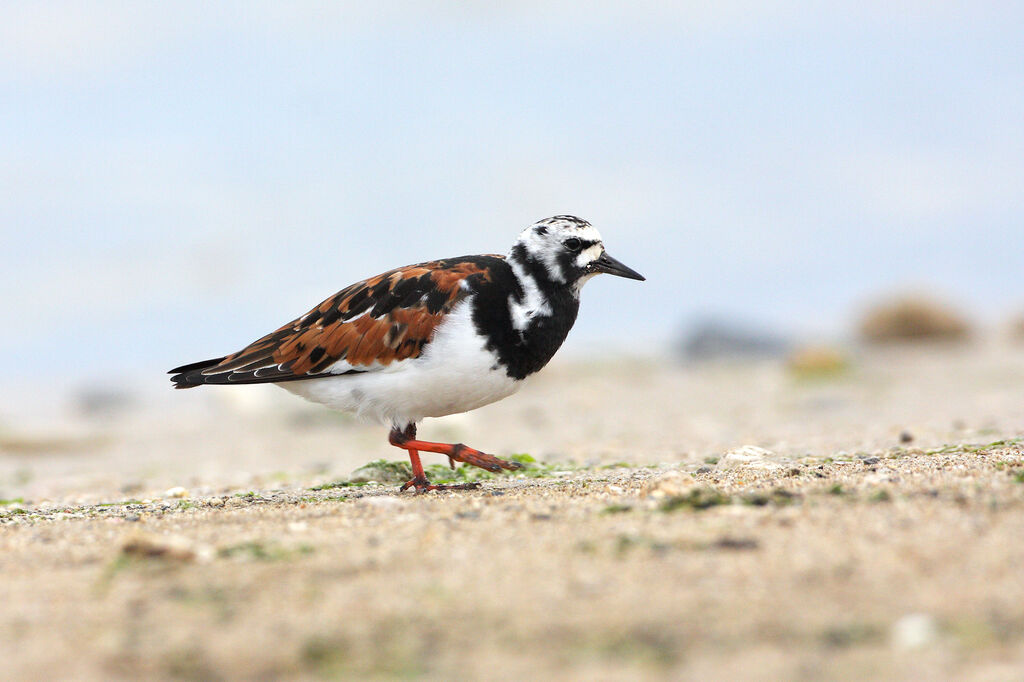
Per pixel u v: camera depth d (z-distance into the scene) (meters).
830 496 7.58
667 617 5.58
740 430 15.38
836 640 5.29
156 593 6.21
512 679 5.07
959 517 6.84
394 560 6.59
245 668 5.29
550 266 9.47
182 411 21.91
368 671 5.20
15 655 5.50
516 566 6.37
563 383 21.94
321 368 9.52
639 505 7.69
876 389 18.78
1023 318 25.22
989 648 5.15
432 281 9.36
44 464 16.86
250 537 7.34
